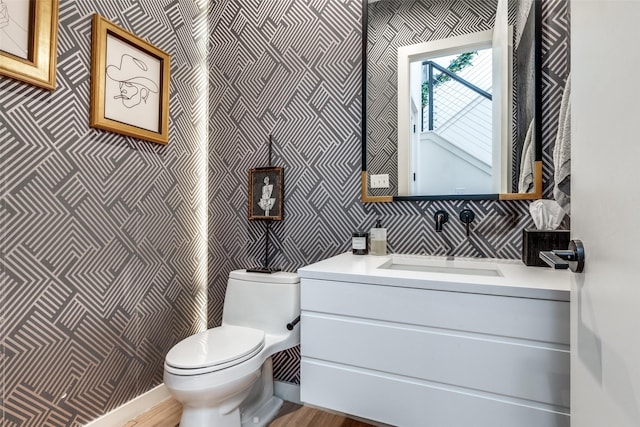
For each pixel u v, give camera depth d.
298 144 1.79
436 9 1.51
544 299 0.86
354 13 1.67
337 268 1.20
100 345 1.41
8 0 1.11
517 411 0.89
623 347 0.51
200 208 2.00
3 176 1.11
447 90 1.49
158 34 1.71
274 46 1.86
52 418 1.24
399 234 1.58
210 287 2.03
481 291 0.92
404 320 1.02
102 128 1.42
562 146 1.02
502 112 1.39
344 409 1.11
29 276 1.18
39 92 1.21
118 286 1.50
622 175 0.51
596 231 0.60
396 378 1.03
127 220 1.55
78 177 1.34
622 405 0.51
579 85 0.69
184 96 1.89
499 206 1.40
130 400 1.54
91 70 1.39
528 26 1.36
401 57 1.56
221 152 2.00
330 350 1.12
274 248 1.85
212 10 2.04
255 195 1.86
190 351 1.26
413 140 1.54
